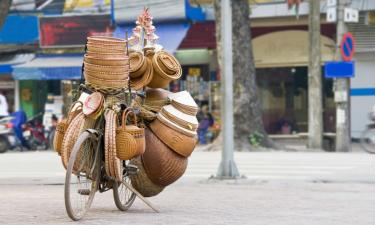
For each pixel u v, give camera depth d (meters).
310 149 25.72
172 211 10.01
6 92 32.75
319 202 11.45
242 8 25.09
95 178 9.03
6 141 26.11
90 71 9.01
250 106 25.27
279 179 15.47
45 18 30.70
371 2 28.58
